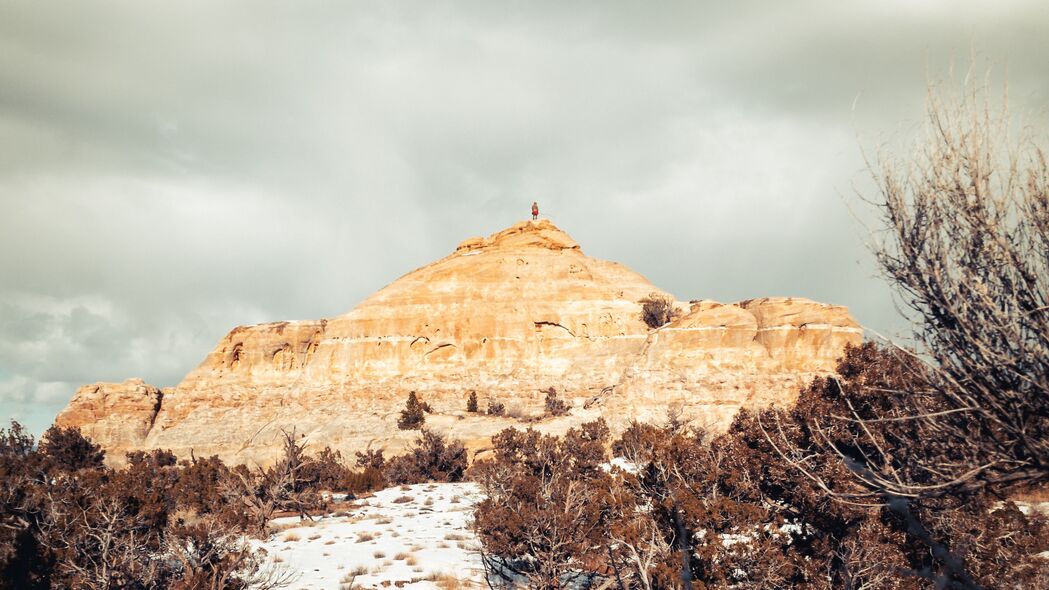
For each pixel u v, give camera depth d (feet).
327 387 394.73
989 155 29.12
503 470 134.00
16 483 92.07
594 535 80.33
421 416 309.01
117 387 415.03
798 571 62.28
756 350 289.53
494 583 90.43
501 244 443.32
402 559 104.63
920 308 30.99
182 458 372.99
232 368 425.28
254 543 117.29
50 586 75.25
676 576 62.59
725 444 78.02
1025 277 28.19
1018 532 54.03
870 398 55.21
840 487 54.95
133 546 79.97
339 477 195.72
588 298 400.67
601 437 182.09
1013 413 29.32
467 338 395.34
